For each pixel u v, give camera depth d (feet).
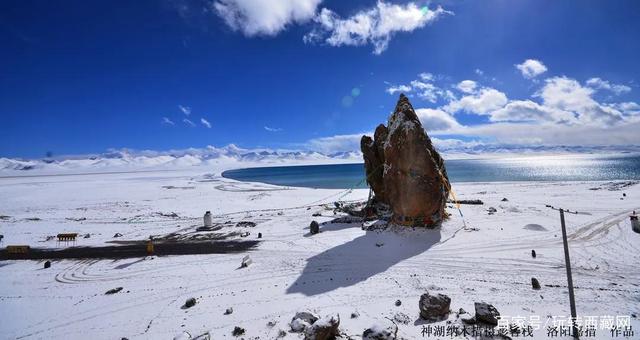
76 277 60.13
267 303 45.50
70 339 38.55
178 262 66.95
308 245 74.90
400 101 91.86
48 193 244.01
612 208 102.47
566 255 34.99
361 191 200.34
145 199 191.93
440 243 70.79
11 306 48.06
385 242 73.05
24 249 77.92
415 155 79.51
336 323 35.45
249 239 83.66
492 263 58.23
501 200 128.06
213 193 217.36
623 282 47.80
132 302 47.96
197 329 39.01
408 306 42.68
